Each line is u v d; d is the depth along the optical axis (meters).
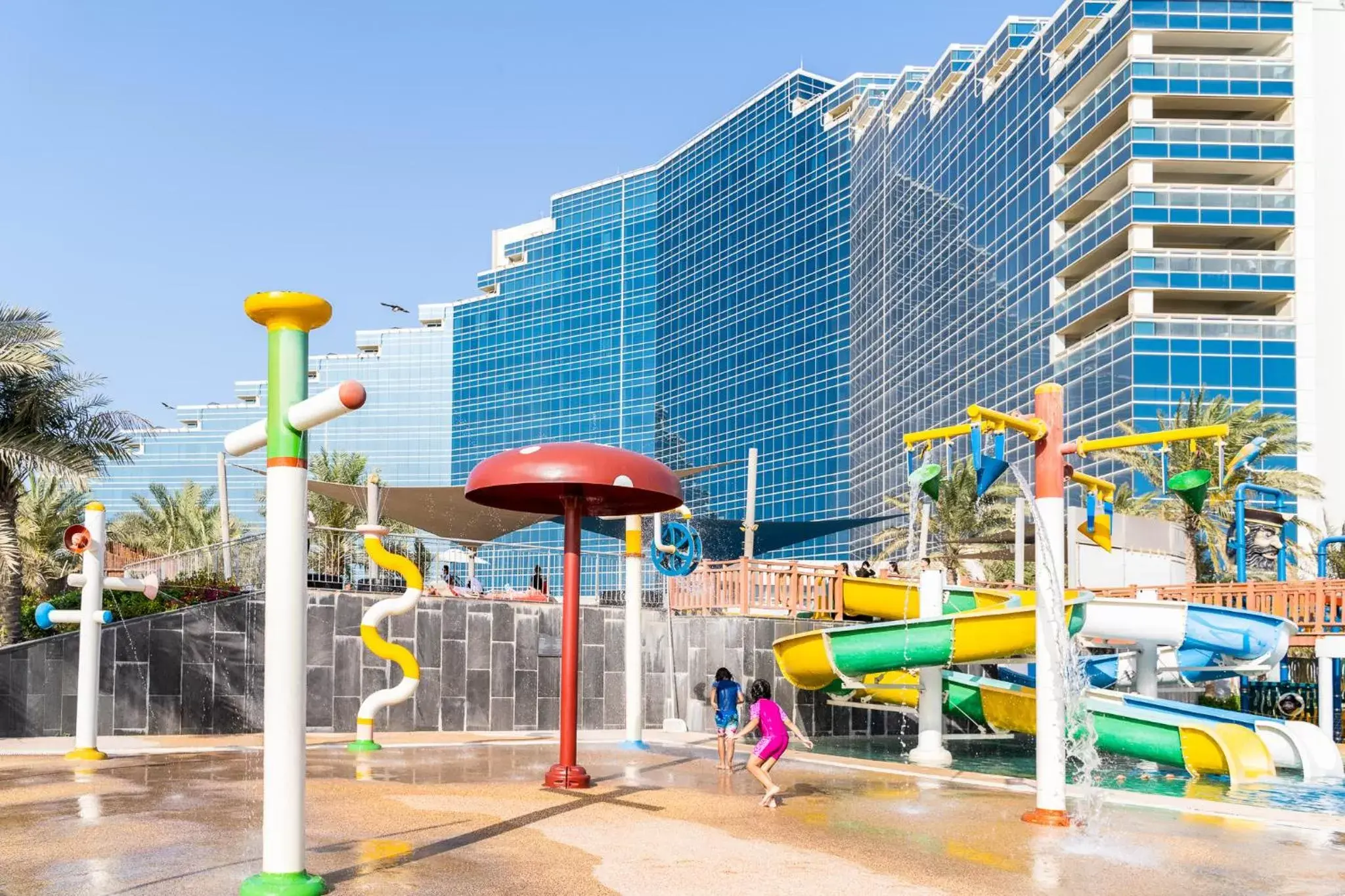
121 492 170.50
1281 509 34.19
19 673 18.77
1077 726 17.23
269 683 7.12
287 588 7.14
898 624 17.83
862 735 24.03
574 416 144.62
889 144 101.62
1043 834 10.28
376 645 17.72
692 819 10.73
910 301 95.19
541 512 14.62
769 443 117.38
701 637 23.14
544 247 151.88
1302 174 68.06
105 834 9.17
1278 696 28.61
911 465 12.45
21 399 22.23
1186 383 65.25
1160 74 68.88
